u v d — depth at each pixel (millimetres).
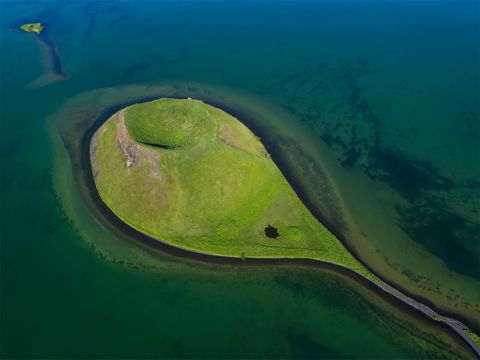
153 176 58406
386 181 67250
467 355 45375
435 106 86562
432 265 54844
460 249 56938
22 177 66125
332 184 66000
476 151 74375
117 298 49281
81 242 55531
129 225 57094
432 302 50500
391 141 76188
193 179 58406
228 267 52312
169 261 52938
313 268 52844
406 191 65500
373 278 52031
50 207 60688
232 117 74562
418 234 58781
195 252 53750
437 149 74625
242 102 86438
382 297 50500
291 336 46375
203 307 48531
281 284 51000
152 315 47625
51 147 72312
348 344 46000
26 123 79438
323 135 77062
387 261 55062
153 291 50000
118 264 52812
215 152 60875
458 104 87375
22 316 47375
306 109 84750
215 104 85375
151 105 68688
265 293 50094
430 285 52438
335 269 52844
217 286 50594
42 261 53531
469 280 53250
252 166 62062
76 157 69562
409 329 47531
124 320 47094
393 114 83938
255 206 58406
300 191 64188
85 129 76875
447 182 67500
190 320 47250
